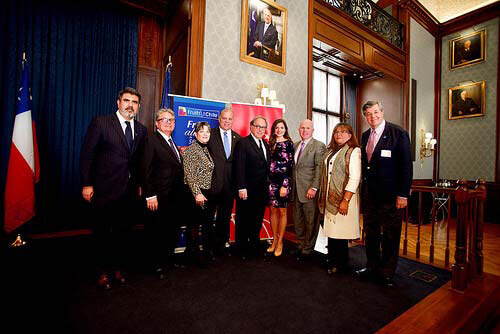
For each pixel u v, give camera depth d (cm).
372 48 592
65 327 149
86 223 402
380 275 225
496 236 478
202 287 207
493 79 656
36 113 370
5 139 346
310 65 455
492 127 653
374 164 231
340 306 183
